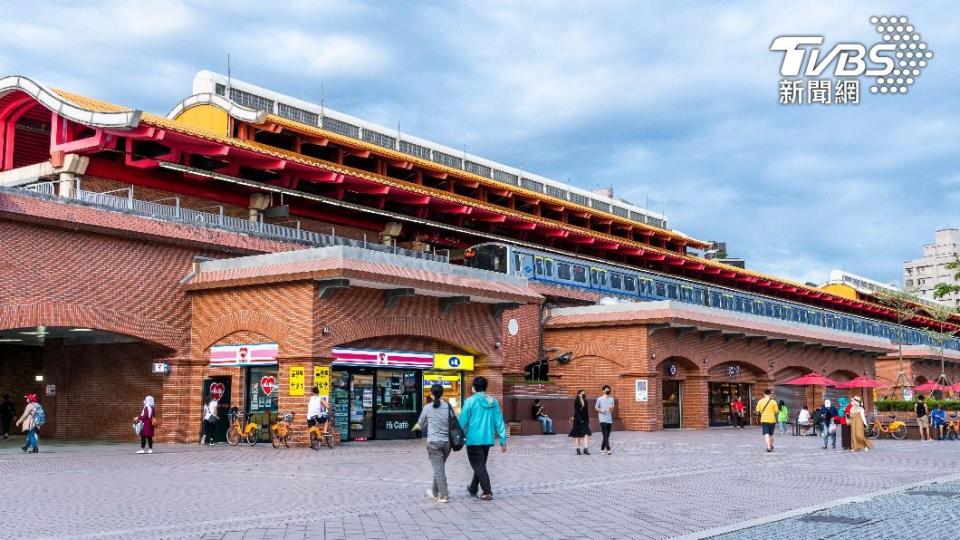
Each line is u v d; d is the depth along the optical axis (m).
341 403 27.67
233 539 9.95
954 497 13.88
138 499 13.61
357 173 47.22
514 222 56.16
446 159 63.78
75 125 37.03
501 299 30.75
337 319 26.41
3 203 24.58
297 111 52.97
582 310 41.03
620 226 71.19
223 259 29.56
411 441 28.48
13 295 24.77
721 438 31.97
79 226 26.17
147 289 27.98
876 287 107.44
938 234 173.12
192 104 46.03
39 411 24.28
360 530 10.54
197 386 28.33
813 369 50.44
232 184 40.91
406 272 27.58
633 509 12.39
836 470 18.77
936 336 73.06
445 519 11.41
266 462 20.52
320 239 35.47
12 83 37.09
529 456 22.31
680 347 40.00
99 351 30.80
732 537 10.06
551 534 10.30
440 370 30.73
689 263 72.19
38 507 12.73
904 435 34.59
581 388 39.91
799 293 86.31
